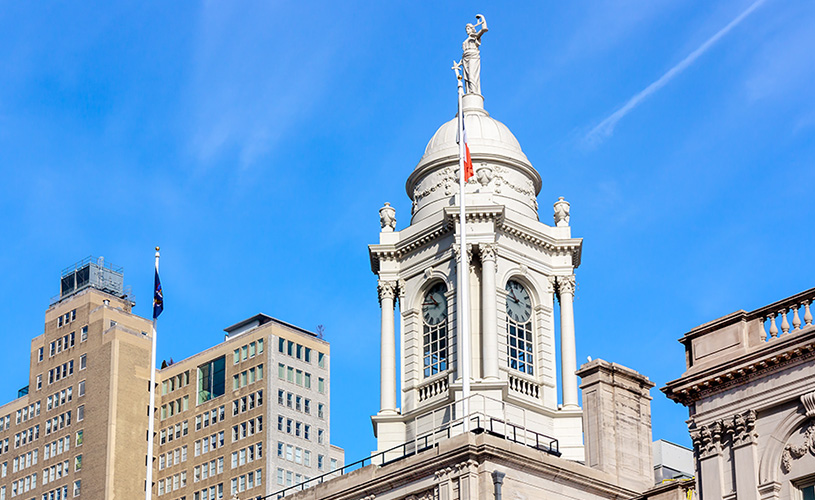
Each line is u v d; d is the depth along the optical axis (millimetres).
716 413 57938
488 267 90375
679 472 98250
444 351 91062
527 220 93688
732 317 58562
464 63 100500
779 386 56062
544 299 93188
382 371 92250
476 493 64000
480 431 66562
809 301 56656
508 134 97062
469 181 93688
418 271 93625
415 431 83000
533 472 65812
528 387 89875
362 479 69625
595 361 71875
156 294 91188
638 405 72625
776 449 55562
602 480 68188
